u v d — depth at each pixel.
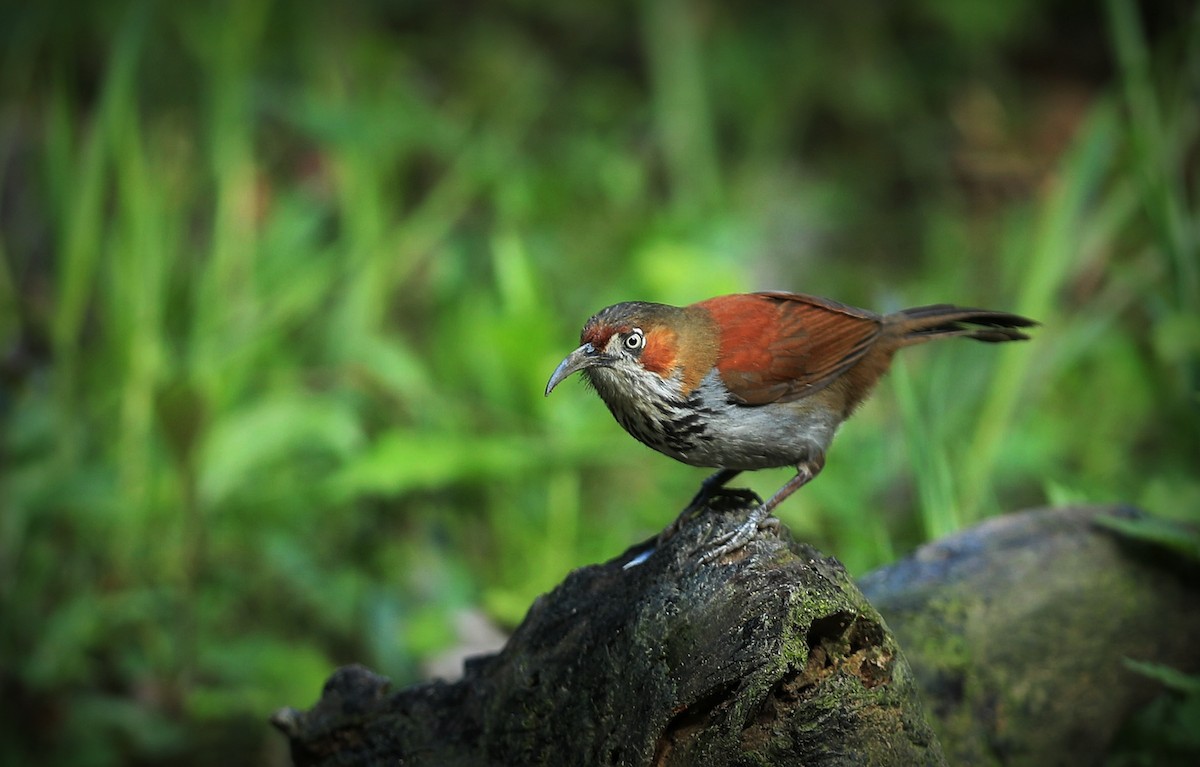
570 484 10.93
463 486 11.25
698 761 5.16
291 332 12.95
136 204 11.50
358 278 12.80
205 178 13.45
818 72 17.91
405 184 15.41
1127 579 6.70
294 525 11.05
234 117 12.58
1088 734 6.50
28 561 10.30
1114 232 13.24
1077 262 11.99
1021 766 6.34
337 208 14.55
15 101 14.09
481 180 14.59
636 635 5.38
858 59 18.06
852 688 5.11
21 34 13.90
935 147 17.48
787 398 6.88
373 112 13.73
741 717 5.05
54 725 9.52
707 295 11.75
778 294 7.17
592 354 6.75
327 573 10.62
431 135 14.98
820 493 9.88
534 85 17.19
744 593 5.24
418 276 14.23
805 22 18.25
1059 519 6.91
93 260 11.98
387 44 15.95
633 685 5.34
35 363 11.95
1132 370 12.11
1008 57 18.50
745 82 17.66
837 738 5.06
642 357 6.70
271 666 9.60
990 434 9.79
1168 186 10.59
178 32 14.48
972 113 17.80
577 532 10.98
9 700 9.59
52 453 10.80
